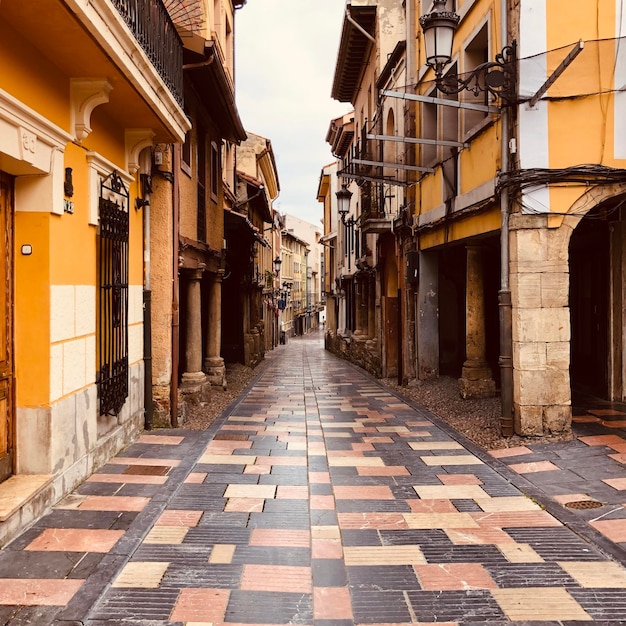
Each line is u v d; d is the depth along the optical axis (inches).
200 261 480.7
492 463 279.0
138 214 330.3
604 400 411.5
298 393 556.4
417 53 531.8
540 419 308.8
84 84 227.0
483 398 432.5
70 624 136.9
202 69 397.4
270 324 1531.7
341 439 338.0
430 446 319.3
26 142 190.9
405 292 575.5
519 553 180.1
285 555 177.5
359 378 713.0
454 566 171.0
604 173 299.3
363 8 712.4
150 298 350.3
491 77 304.5
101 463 267.0
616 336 407.5
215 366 573.6
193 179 448.8
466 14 397.1
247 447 315.3
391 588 157.4
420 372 543.5
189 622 139.5
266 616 142.7
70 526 194.5
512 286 312.2
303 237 3235.7
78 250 237.8
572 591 155.9
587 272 488.7
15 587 153.8
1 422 203.6
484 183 359.3
